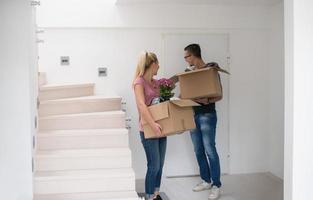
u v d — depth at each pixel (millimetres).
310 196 2271
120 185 2986
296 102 2230
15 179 2590
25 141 2582
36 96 3277
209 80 3760
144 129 3328
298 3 2197
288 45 2273
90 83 4379
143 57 3408
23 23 2525
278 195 4113
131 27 4555
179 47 4699
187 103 3289
